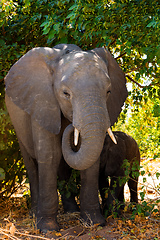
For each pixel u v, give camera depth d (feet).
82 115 11.10
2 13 15.64
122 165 14.65
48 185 13.03
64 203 15.78
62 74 12.23
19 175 18.83
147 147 27.12
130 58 19.29
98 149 10.95
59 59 12.92
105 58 13.89
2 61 15.98
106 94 12.23
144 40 14.80
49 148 13.06
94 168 13.33
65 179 16.33
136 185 17.31
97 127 10.94
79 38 15.29
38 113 12.92
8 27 16.79
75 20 14.49
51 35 14.85
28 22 16.39
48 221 12.88
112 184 15.16
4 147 17.37
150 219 13.80
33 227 12.73
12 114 15.17
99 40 16.01
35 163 15.64
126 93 14.64
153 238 12.05
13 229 11.35
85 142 11.02
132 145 16.58
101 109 11.21
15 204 17.88
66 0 14.93
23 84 13.20
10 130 17.81
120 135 16.28
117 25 14.89
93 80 11.66
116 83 14.26
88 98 11.28
